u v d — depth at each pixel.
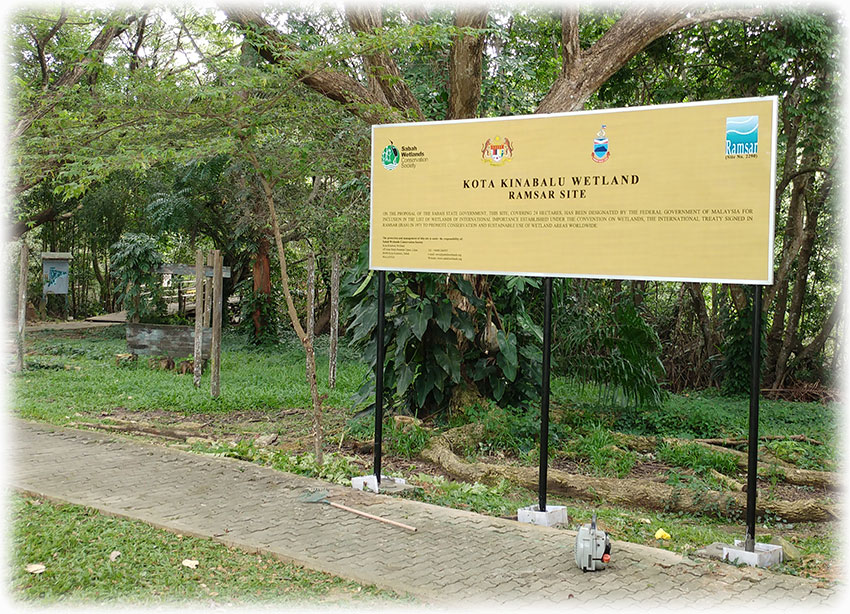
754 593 4.74
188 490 6.70
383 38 7.60
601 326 12.02
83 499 6.29
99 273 30.80
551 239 6.49
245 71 7.74
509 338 10.64
